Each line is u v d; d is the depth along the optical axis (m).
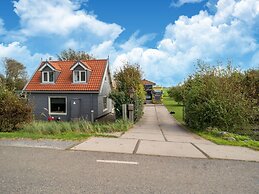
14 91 13.25
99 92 24.84
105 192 4.51
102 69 27.12
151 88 54.75
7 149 7.66
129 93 21.11
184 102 20.62
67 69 27.56
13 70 55.09
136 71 29.55
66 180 5.05
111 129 13.57
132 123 18.38
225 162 6.84
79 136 10.14
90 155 7.08
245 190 4.82
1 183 4.81
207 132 14.45
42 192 4.42
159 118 25.12
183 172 5.81
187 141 10.30
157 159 6.89
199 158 7.18
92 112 24.83
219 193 4.64
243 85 19.34
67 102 25.31
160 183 5.05
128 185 4.88
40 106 25.66
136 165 6.25
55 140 9.21
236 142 10.23
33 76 27.11
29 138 9.52
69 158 6.71
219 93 15.89
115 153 7.41
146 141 9.62
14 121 12.06
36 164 6.09
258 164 6.73
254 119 16.81
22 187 4.63
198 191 4.70
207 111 15.57
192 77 18.28
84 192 4.48
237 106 15.51
